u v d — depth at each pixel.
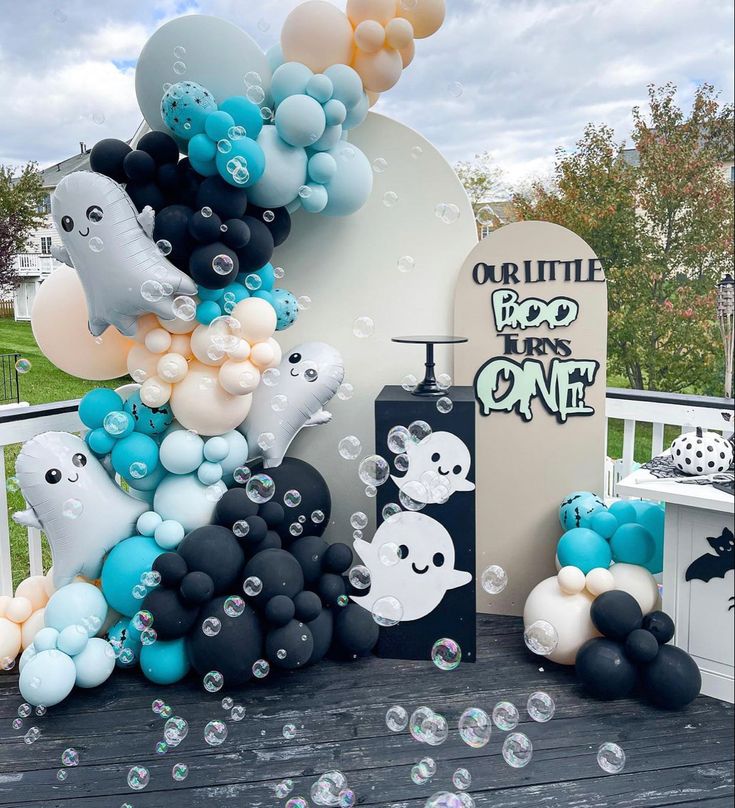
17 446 3.81
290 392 2.26
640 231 6.72
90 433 2.15
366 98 2.12
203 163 1.95
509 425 2.43
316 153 2.11
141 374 2.11
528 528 2.45
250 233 2.02
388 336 2.52
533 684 2.04
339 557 2.17
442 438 2.13
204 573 2.00
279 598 1.99
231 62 2.02
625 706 1.91
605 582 2.03
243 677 1.98
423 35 2.13
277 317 2.21
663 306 6.68
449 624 2.18
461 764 1.70
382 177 2.45
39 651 1.96
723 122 6.44
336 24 2.01
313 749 1.77
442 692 2.01
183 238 1.97
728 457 2.02
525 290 2.38
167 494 2.15
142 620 1.96
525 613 2.15
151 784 1.65
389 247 2.48
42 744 1.80
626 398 2.59
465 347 2.44
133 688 2.06
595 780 1.63
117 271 1.91
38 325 2.20
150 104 2.07
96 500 2.09
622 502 2.28
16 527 3.70
